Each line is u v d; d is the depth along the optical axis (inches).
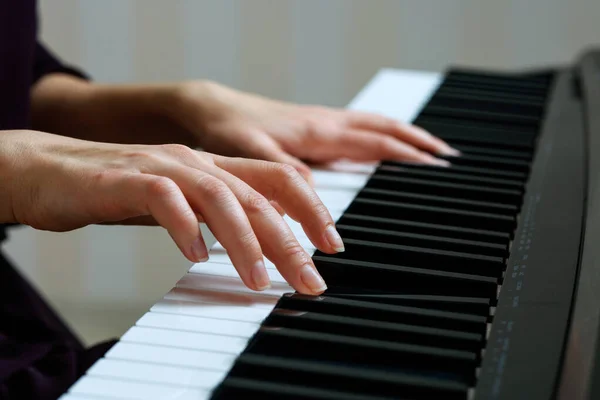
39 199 30.3
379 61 80.9
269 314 28.0
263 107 41.1
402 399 25.3
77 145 31.4
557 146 39.7
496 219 33.5
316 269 29.4
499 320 27.7
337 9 79.8
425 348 26.6
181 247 28.4
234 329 27.4
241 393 25.2
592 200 33.7
